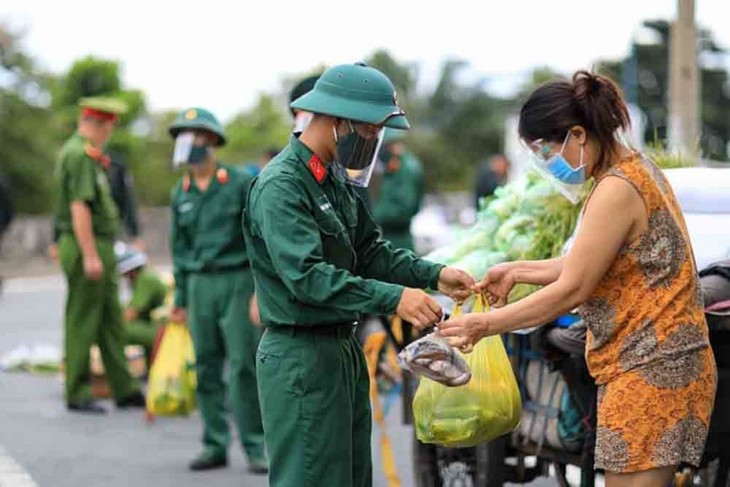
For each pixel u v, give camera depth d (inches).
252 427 495.5
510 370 309.4
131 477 486.3
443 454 403.9
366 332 668.1
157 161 2556.6
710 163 422.6
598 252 262.7
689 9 713.0
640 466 262.2
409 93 3321.9
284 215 280.5
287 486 291.6
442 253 386.3
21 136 2194.9
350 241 296.5
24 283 1638.8
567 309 266.1
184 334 560.4
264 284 293.7
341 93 282.4
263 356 295.1
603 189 264.2
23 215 2202.3
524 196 372.8
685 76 713.6
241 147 2787.9
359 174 287.9
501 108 3326.8
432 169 3240.7
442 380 274.1
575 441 341.1
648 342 262.2
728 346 306.3
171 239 506.0
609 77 282.8
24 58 2224.4
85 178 593.9
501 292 300.7
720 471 315.6
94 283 613.3
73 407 630.5
